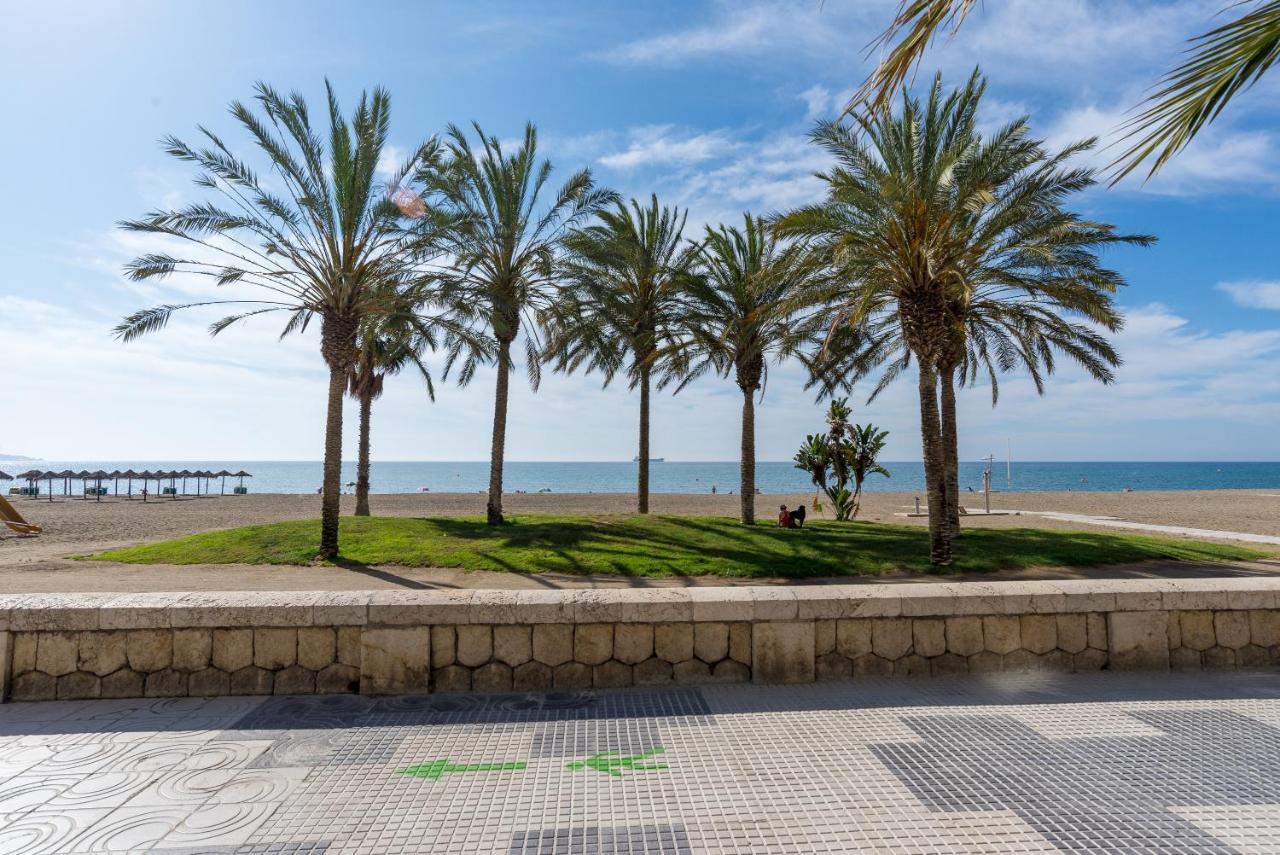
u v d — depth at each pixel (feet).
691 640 17.67
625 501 157.38
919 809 10.98
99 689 16.78
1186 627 18.99
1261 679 17.94
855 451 82.53
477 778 12.17
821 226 44.86
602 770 12.46
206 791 11.64
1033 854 9.68
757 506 130.82
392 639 17.06
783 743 13.69
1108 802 11.17
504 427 67.41
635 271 78.74
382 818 10.75
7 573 47.55
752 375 71.10
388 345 81.82
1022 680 17.80
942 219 44.06
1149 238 49.42
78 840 10.06
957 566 45.50
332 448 52.44
